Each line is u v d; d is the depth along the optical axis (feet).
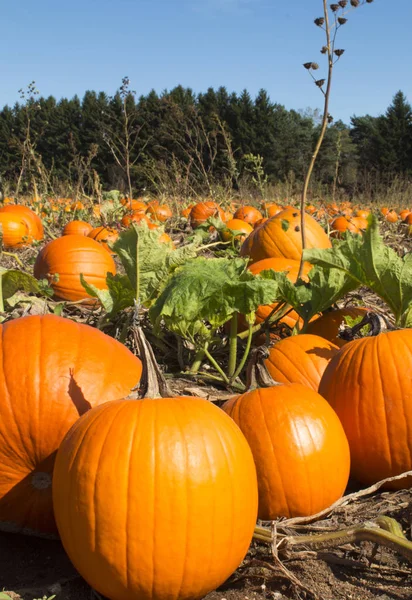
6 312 6.96
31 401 4.42
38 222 14.97
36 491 4.52
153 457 3.98
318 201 24.36
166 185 24.62
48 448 4.45
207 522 3.98
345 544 4.50
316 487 4.67
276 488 4.66
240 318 7.24
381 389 5.08
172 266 6.61
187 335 6.22
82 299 8.95
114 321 7.34
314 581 4.30
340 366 5.29
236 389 6.35
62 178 48.08
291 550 4.46
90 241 9.48
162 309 5.53
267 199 26.07
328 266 6.30
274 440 4.67
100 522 3.94
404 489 5.13
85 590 4.27
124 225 15.16
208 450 4.05
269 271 6.60
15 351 4.55
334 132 57.00
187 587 4.02
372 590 4.24
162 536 3.93
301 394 4.85
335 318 6.81
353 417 5.13
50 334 4.70
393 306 6.14
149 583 3.97
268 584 4.32
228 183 22.36
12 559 4.51
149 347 4.30
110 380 4.63
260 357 4.95
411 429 5.03
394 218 20.56
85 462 4.01
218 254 11.96
